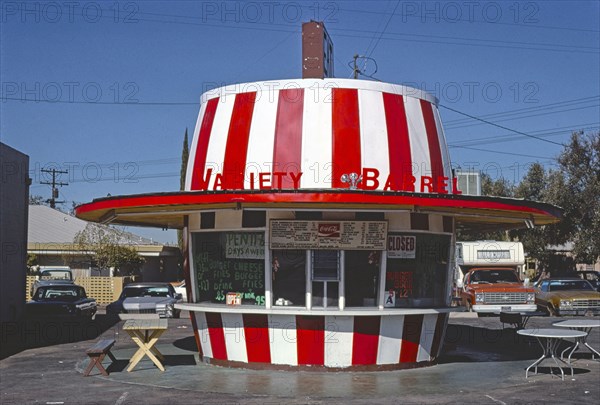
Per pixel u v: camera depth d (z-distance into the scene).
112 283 41.09
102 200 14.14
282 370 14.29
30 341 20.84
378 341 14.24
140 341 14.81
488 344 19.44
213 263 15.11
